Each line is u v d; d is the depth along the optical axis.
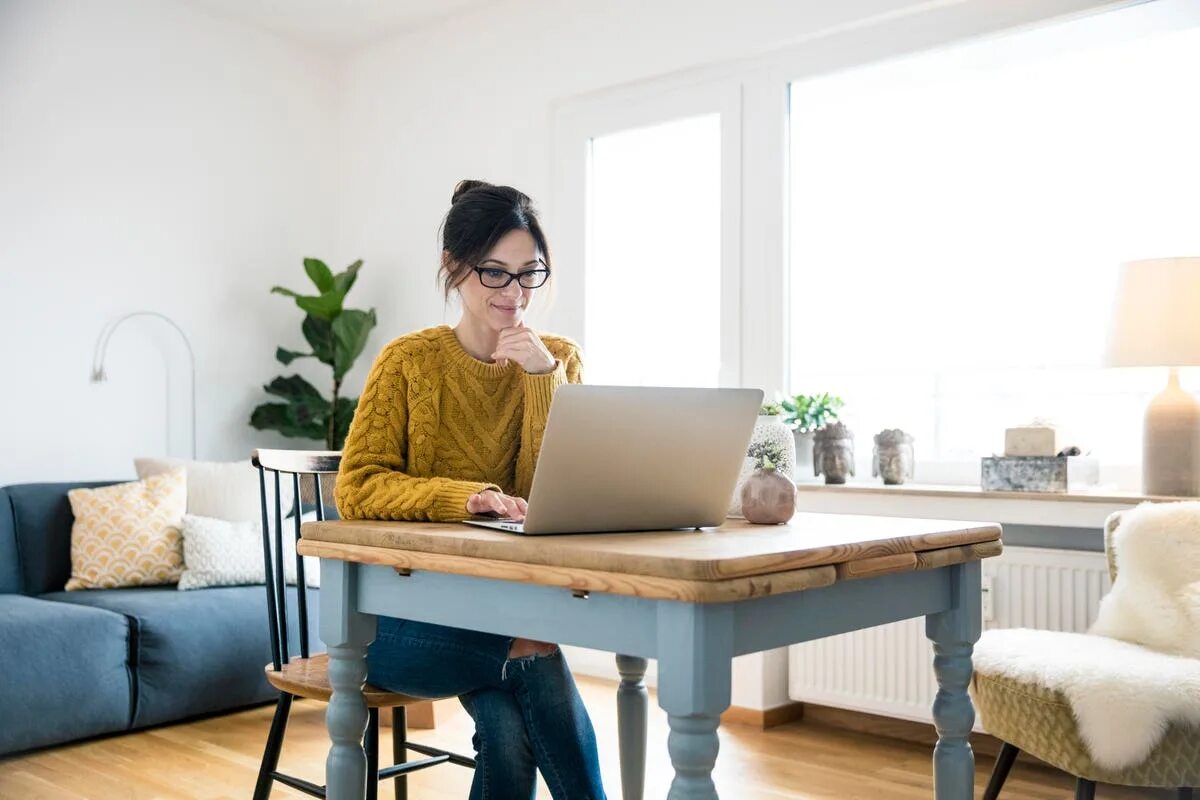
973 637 1.69
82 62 4.25
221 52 4.70
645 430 1.46
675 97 3.88
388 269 4.89
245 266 4.78
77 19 4.23
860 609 1.48
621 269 4.05
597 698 3.78
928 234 3.56
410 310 4.79
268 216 4.87
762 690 3.46
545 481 1.43
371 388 1.87
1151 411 2.79
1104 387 3.21
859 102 3.70
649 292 3.97
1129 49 3.19
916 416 3.57
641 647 1.28
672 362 3.91
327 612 1.65
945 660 1.68
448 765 3.01
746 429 1.56
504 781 1.76
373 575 1.61
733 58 3.71
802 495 3.39
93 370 4.27
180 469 3.98
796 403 3.45
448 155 4.63
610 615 1.31
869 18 3.38
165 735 3.29
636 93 3.99
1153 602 2.30
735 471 1.59
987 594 3.04
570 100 4.20
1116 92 3.22
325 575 1.66
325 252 5.09
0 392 4.00
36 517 3.78
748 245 3.69
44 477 4.11
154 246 4.46
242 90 4.77
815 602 1.40
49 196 4.14
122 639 3.27
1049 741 2.14
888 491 3.18
